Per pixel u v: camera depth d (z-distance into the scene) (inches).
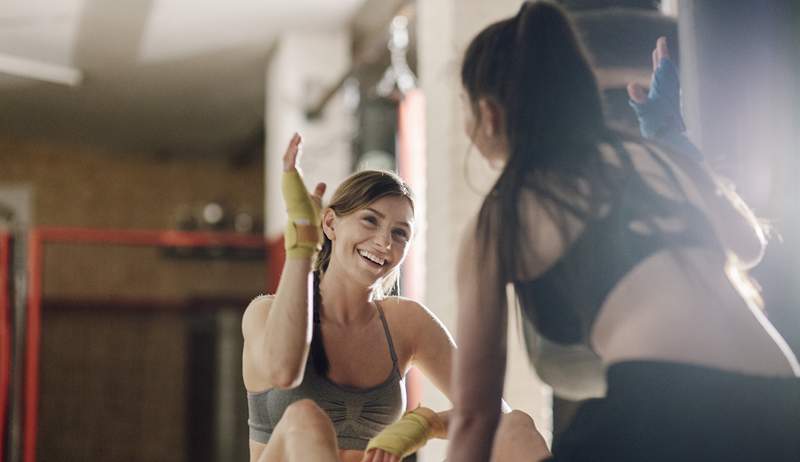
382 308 83.4
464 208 160.1
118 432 362.3
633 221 59.6
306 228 72.0
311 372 77.7
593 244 59.2
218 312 357.4
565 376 65.2
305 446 68.6
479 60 65.9
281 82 305.1
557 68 63.7
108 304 372.5
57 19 287.4
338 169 299.3
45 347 362.9
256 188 429.1
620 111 102.1
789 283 84.4
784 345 60.2
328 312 80.0
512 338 146.6
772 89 82.8
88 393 364.2
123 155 419.2
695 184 63.1
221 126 391.2
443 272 161.5
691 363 56.1
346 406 78.5
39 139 405.1
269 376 72.5
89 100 358.3
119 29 295.7
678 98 76.5
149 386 368.8
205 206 419.2
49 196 404.8
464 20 163.8
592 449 56.5
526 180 61.2
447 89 162.9
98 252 394.6
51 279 385.4
